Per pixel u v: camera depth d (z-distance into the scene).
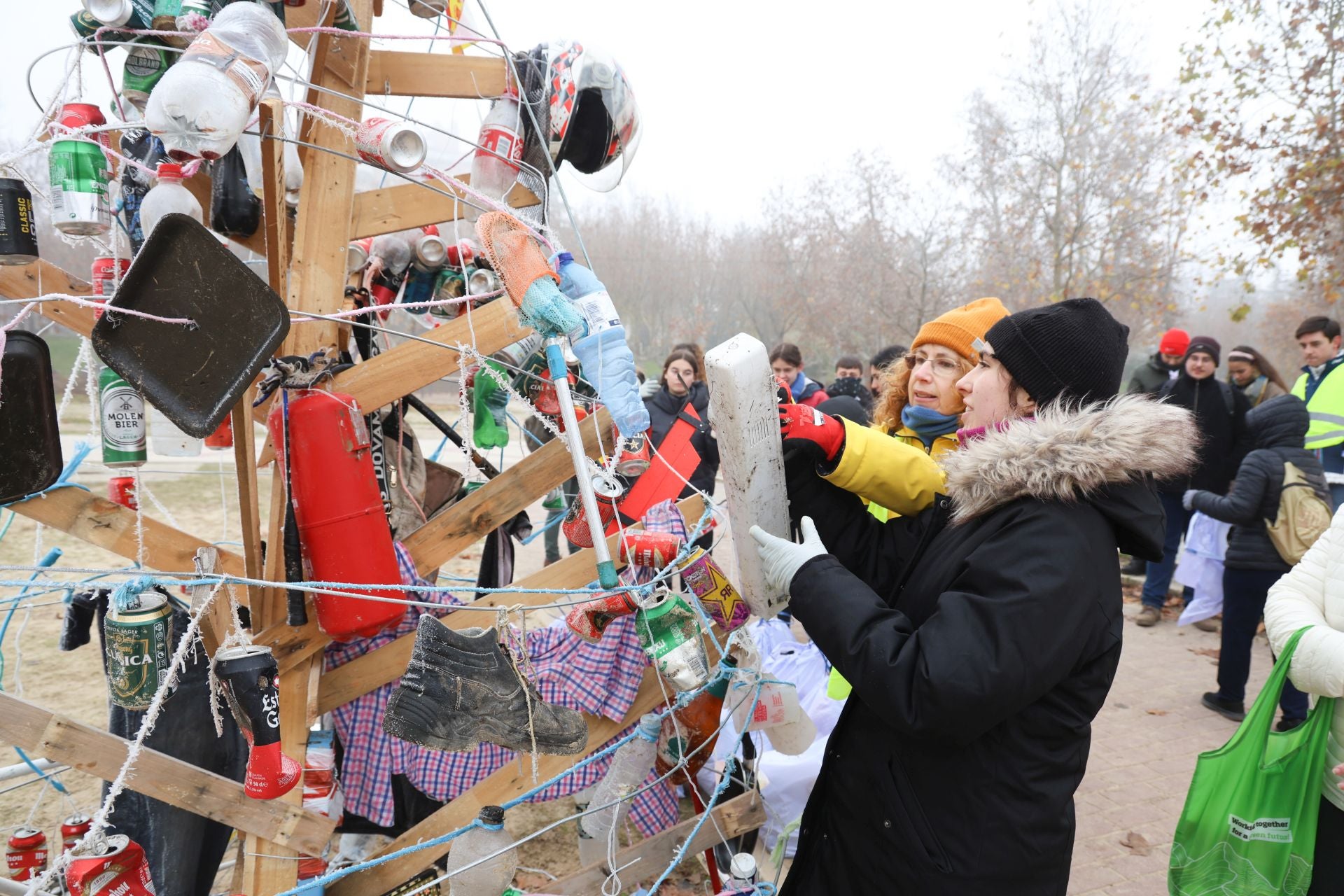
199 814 1.77
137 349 1.50
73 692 3.88
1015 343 1.41
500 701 1.62
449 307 2.55
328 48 1.72
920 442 2.39
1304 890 1.89
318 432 1.66
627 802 2.15
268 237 1.73
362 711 2.09
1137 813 3.30
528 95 1.89
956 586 1.32
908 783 1.36
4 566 1.73
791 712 2.26
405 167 1.68
